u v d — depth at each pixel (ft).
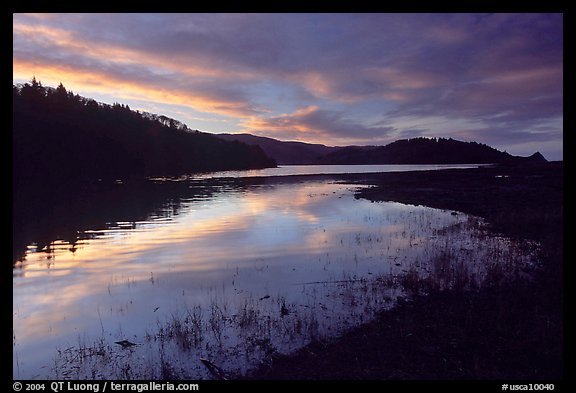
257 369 23.12
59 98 314.35
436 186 160.76
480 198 110.22
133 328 29.96
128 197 142.92
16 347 27.22
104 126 325.83
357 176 287.28
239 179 272.10
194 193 159.63
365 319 29.55
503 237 57.06
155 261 50.78
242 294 36.52
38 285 41.29
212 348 25.99
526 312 28.53
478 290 34.35
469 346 24.29
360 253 51.13
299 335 27.30
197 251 56.08
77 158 250.16
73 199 135.54
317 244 58.18
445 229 66.03
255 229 74.08
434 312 29.84
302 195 148.05
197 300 35.40
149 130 396.57
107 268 47.83
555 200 94.43
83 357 25.50
